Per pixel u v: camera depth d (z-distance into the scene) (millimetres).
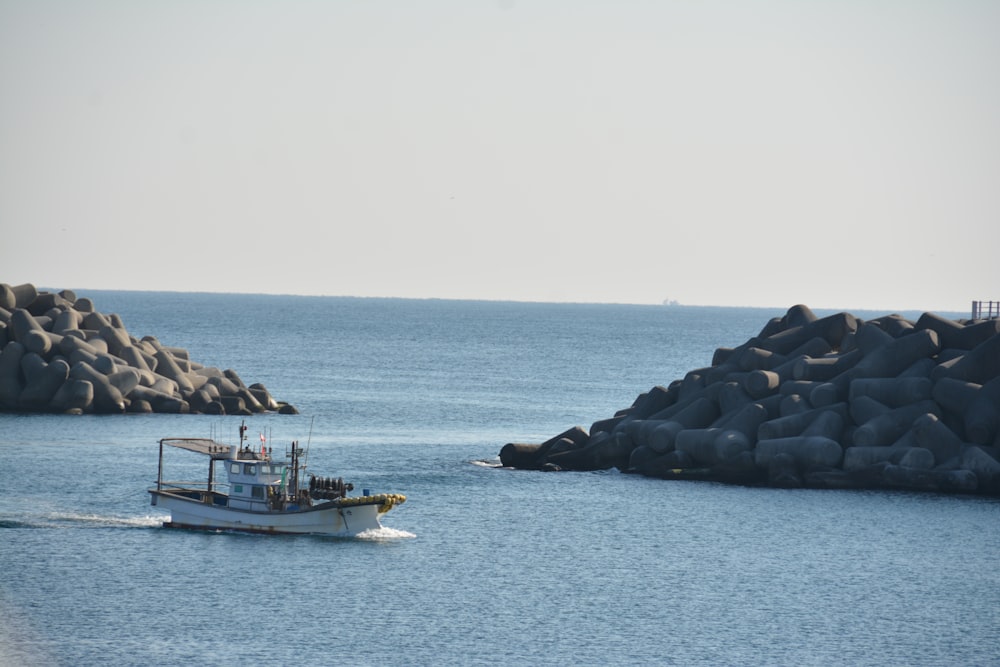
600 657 162500
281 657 159375
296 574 194125
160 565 197125
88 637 164625
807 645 169250
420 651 162750
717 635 172000
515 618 176375
